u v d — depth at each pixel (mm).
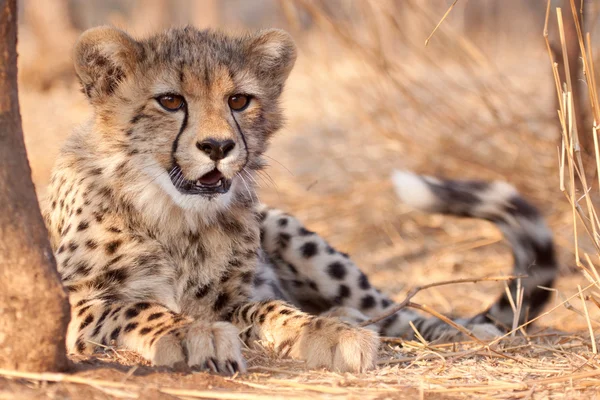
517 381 5688
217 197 6848
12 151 4797
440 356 6309
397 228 11562
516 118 11492
